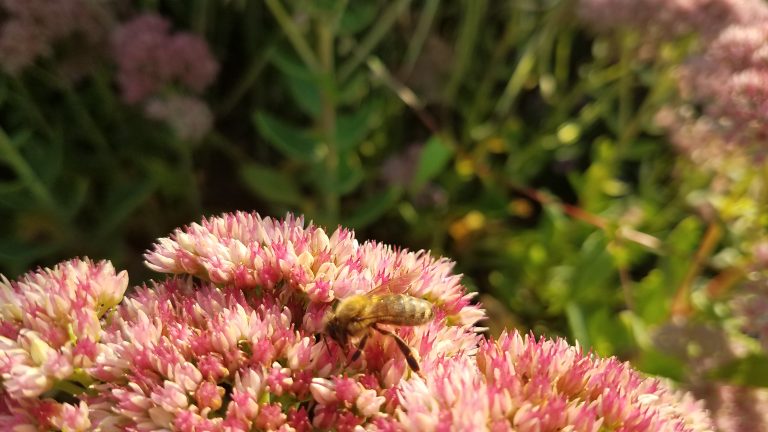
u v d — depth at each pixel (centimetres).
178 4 19
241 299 9
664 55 17
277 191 17
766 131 13
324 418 8
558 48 20
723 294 15
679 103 17
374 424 8
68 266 9
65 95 18
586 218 16
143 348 8
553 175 21
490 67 20
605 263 17
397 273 9
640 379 9
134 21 16
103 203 19
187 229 10
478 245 19
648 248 17
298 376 8
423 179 17
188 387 8
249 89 20
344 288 9
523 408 7
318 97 16
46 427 8
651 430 8
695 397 12
